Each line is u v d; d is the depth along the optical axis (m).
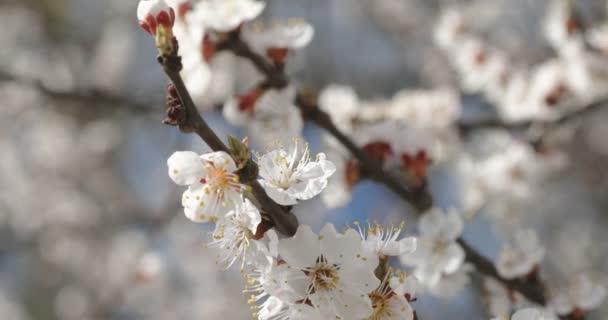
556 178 8.42
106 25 9.86
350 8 9.43
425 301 8.21
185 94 2.01
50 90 5.15
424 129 4.07
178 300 8.79
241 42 3.43
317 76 8.70
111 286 8.45
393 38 9.34
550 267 8.56
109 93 5.21
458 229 3.30
